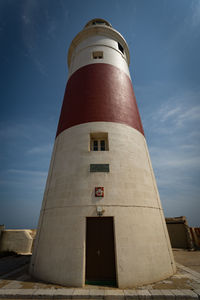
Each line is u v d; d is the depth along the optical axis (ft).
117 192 30.53
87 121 38.09
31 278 28.66
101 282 26.50
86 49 51.83
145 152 40.09
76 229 28.12
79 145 35.88
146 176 35.73
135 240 27.53
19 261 46.16
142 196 32.19
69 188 32.01
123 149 35.45
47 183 38.32
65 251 27.14
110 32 55.01
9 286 25.00
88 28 54.08
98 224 32.32
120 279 24.62
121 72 48.26
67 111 43.04
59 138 41.34
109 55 49.78
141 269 25.98
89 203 29.60
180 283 25.90
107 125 37.40
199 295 21.80
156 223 31.89
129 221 28.66
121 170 32.91
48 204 33.83
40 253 30.04
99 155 34.12
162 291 23.03
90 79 44.29
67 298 21.97
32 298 22.04
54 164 38.42
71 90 46.32
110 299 21.77
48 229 30.86
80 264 25.71
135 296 21.85
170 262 30.66
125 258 25.90
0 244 65.77
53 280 26.20
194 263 39.78
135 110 44.73
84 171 32.71
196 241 71.20
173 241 71.15
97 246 30.86
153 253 28.30
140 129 42.86
